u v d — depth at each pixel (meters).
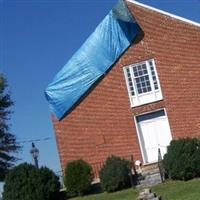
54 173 33.69
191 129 38.06
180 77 38.72
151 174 32.94
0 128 50.56
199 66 38.72
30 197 32.31
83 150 39.19
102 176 32.75
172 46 39.09
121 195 31.14
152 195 27.17
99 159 38.84
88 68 39.69
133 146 38.66
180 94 38.56
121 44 39.50
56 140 39.66
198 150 31.80
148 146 38.66
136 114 38.94
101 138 39.06
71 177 33.41
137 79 39.28
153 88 38.94
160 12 39.50
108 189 32.50
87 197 32.44
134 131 38.81
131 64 39.31
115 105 39.22
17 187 32.59
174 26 39.31
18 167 33.41
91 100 39.53
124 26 39.47
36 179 32.78
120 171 32.53
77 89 39.72
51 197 32.88
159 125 38.72
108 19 39.69
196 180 31.06
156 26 39.38
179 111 38.44
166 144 38.44
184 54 38.91
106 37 39.66
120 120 39.06
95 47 39.69
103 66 39.59
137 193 30.77
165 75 38.88
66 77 39.88
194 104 38.31
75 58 39.81
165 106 38.62
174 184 31.20
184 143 32.03
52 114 39.94
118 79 39.41
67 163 35.66
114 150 38.81
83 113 39.53
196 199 26.83
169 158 32.12
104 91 39.47
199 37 39.03
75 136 39.44
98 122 39.28
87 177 33.41
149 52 39.19
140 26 39.44
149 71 39.12
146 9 39.62
